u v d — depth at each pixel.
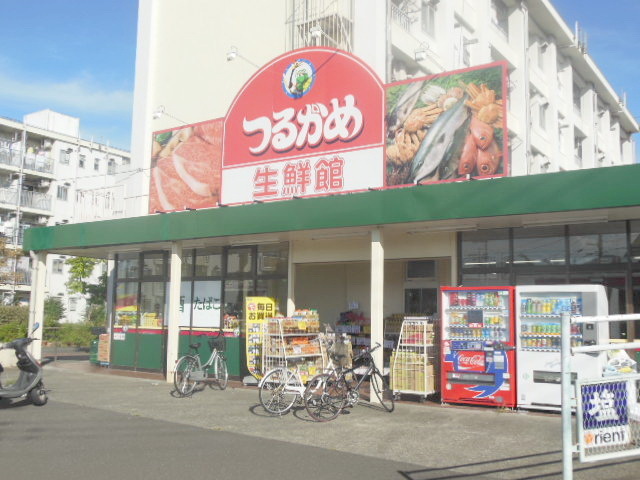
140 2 18.72
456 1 18.06
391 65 15.15
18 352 10.02
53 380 13.30
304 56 13.11
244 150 13.80
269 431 7.97
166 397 10.81
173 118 17.62
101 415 9.11
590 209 8.61
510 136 20.36
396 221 10.03
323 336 11.80
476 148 11.06
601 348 4.94
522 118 20.50
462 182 9.51
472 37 19.11
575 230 10.38
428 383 10.02
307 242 12.90
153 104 18.08
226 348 13.62
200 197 14.48
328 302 15.45
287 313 12.89
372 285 10.45
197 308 14.41
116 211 18.00
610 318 4.95
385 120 12.04
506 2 21.11
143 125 17.88
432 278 14.62
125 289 16.03
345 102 12.49
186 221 12.66
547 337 9.07
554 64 24.02
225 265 14.09
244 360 13.31
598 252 10.14
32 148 40.25
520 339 9.26
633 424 5.09
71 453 6.77
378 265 10.46
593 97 29.42
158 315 15.18
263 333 11.59
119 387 12.15
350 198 10.49
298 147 13.00
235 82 16.59
